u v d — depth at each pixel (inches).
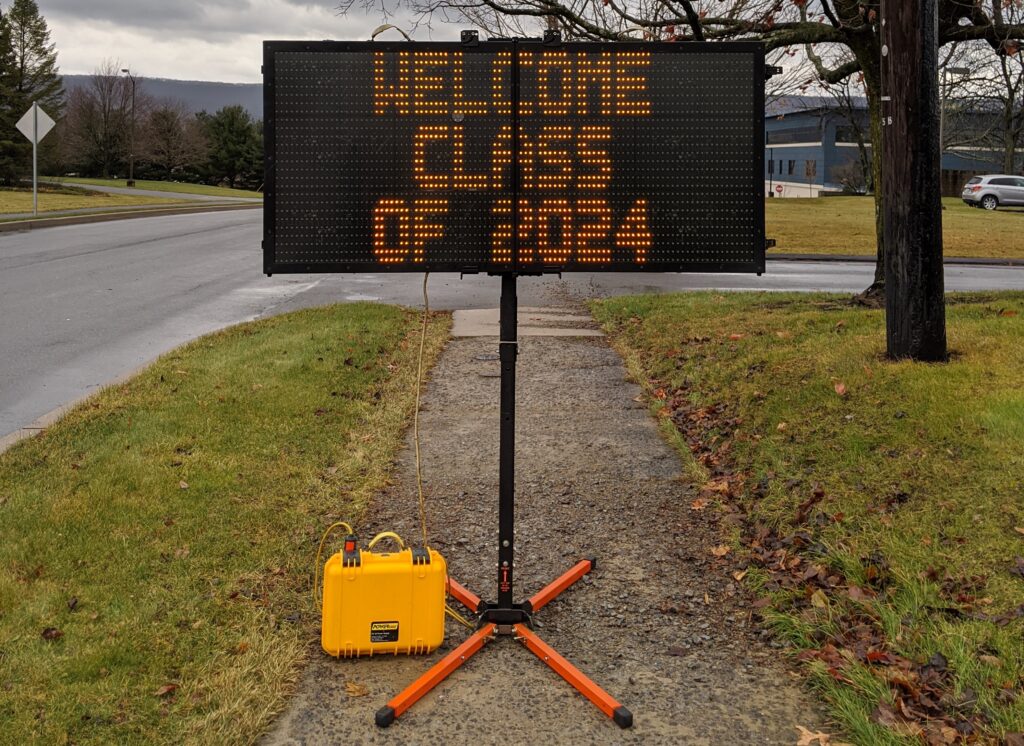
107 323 466.6
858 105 2509.8
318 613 168.7
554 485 242.1
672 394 319.6
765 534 203.0
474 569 193.0
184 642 154.4
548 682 148.9
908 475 208.2
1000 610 156.9
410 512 223.1
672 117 158.7
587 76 157.4
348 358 360.2
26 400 317.4
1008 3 417.1
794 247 914.1
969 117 2443.4
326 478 238.5
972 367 262.7
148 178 3191.4
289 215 156.9
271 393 306.5
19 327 451.2
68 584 173.0
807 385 275.6
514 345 160.6
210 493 220.7
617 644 162.2
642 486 240.8
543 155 158.1
